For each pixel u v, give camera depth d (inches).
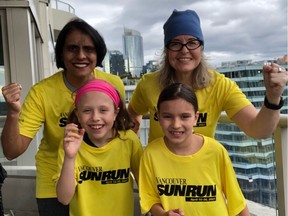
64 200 68.7
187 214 69.7
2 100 160.7
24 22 164.1
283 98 63.0
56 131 79.4
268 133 66.6
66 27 77.9
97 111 70.9
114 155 74.0
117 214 74.2
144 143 99.2
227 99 73.7
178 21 72.8
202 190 69.7
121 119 76.0
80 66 78.0
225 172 70.6
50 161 81.3
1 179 69.1
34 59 211.2
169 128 69.2
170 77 77.4
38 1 301.3
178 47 73.0
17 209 118.7
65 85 80.2
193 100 69.4
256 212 83.5
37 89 79.4
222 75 76.2
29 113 77.3
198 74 74.5
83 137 73.5
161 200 70.6
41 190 81.4
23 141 75.3
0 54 165.2
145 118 99.1
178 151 71.2
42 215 82.1
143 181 72.7
